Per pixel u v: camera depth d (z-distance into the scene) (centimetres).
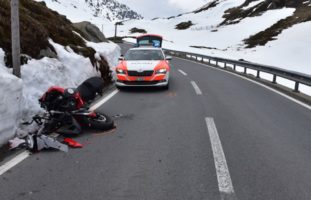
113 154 527
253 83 1482
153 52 1308
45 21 1288
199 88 1269
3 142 543
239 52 6406
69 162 490
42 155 515
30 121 659
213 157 521
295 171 473
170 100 1003
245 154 538
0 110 533
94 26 2317
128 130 665
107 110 842
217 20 12231
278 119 785
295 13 8800
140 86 1166
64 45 1166
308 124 745
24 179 429
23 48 838
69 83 968
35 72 786
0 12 904
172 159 510
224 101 1006
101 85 675
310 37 6134
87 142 584
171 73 1841
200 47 7712
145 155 525
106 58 1464
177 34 11194
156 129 677
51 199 379
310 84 1043
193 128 689
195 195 396
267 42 6719
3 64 715
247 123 739
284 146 583
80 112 620
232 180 439
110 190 404
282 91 1261
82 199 381
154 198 387
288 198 394
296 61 5103
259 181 438
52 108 598
